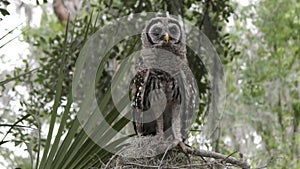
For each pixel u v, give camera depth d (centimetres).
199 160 839
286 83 2214
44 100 1435
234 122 2186
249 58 2177
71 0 1967
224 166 803
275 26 2150
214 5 1495
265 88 2244
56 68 1434
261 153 2048
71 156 721
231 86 2100
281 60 2175
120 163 770
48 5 2212
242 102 2105
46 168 718
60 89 745
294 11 2123
